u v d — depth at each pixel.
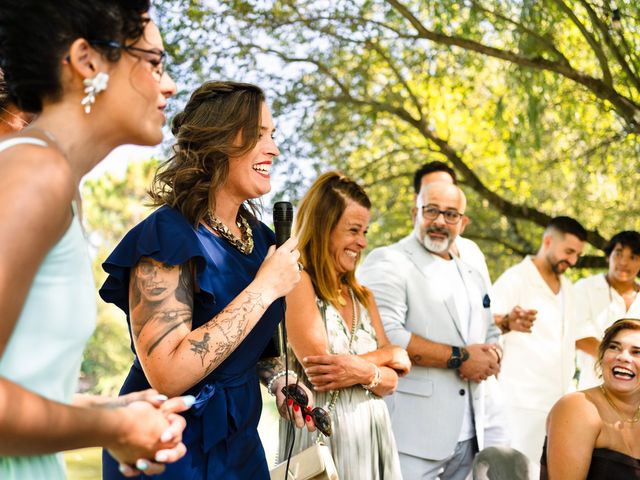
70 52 1.47
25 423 1.27
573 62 7.75
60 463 1.51
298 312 3.47
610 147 8.37
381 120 9.48
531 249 9.76
